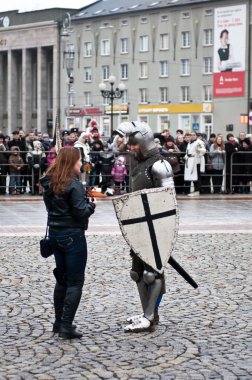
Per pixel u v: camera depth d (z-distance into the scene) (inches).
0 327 332.5
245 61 2898.6
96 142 1047.0
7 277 447.8
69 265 313.6
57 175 312.2
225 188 1098.7
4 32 3954.2
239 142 1106.7
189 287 421.7
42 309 367.6
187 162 1055.6
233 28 2923.2
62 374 265.7
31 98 3900.1
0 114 4106.8
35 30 3762.3
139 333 323.6
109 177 1047.0
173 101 3147.1
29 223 738.2
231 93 2945.4
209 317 352.8
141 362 280.7
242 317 352.5
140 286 334.3
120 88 1945.1
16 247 566.9
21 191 1066.7
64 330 313.4
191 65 3068.4
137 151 328.2
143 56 3248.0
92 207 315.3
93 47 3447.3
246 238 625.9
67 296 314.2
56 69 3627.0
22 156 1063.0
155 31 3186.5
